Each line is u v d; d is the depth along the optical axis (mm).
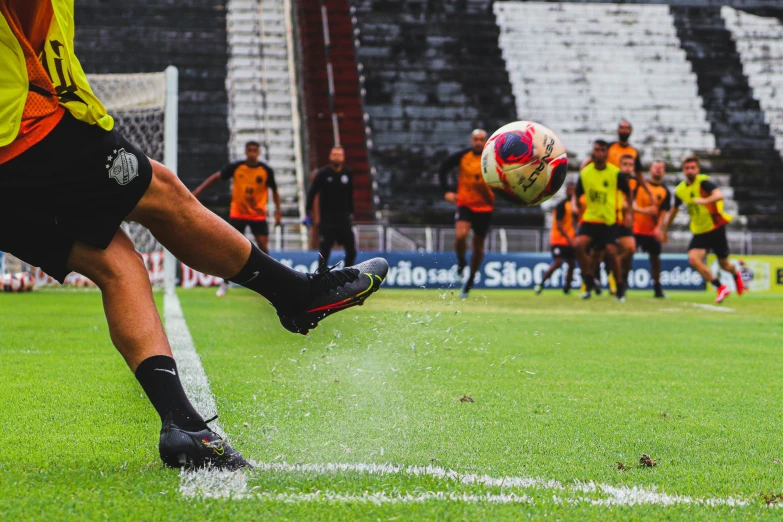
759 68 75312
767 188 66188
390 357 15297
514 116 69625
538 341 18938
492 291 48000
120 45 71688
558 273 51312
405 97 69562
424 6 76125
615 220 35625
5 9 6316
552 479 7078
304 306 7945
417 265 49312
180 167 63844
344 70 71938
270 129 67625
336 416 9688
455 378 13031
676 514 6086
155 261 45188
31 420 9320
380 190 62938
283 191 62531
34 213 6637
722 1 80000
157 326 7098
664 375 13992
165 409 6879
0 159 6434
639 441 8773
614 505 6258
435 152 65875
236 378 12453
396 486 6590
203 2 75688
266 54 73312
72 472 6828
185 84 69875
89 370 13359
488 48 74188
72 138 6613
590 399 11406
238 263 7547
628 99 71875
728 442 8805
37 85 6516
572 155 67938
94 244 6844
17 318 22953
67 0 6773
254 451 7852
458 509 6000
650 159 67625
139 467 7051
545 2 77938
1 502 5863
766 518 6035
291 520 5645
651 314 28312
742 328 23109
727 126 70562
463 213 32312
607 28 76938
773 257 52656
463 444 8406
